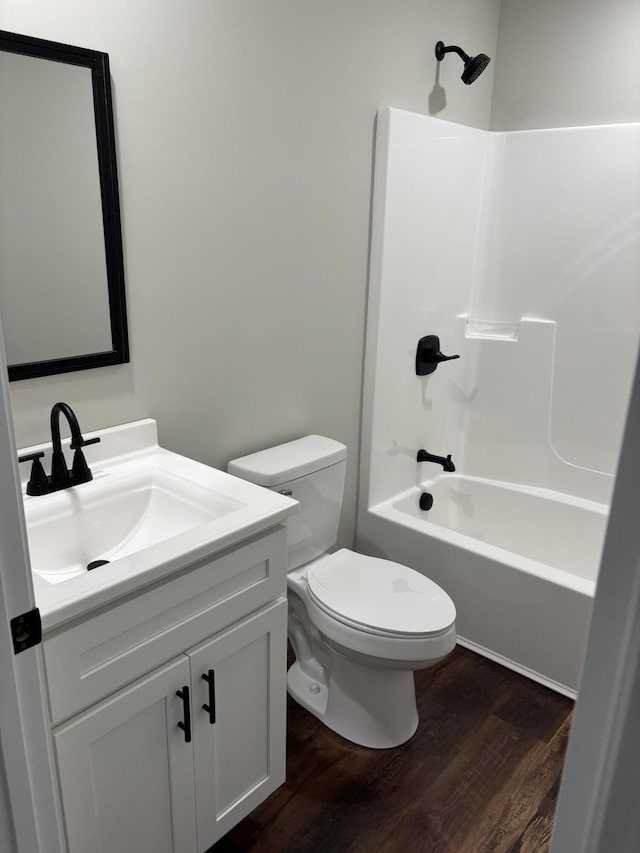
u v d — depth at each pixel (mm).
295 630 2133
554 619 2127
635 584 442
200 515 1504
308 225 2059
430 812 1716
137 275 1644
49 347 1503
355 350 2385
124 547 1556
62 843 1161
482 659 2336
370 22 2057
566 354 2633
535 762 1881
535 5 2500
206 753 1409
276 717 1580
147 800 1309
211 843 1488
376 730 1909
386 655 1742
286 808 1721
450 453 2939
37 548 1385
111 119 1484
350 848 1612
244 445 2066
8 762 846
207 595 1320
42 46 1334
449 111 2475
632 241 2416
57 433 1460
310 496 2053
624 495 437
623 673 456
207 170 1729
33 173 1385
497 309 2775
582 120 2490
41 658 1046
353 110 2090
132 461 1677
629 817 470
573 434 2676
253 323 1978
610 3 2328
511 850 1613
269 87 1820
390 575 1978
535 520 2754
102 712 1162
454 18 2369
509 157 2605
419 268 2469
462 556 2307
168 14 1548
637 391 416
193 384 1858
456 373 2826
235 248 1860
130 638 1189
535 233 2615
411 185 2316
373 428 2479
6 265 1388
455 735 1978
